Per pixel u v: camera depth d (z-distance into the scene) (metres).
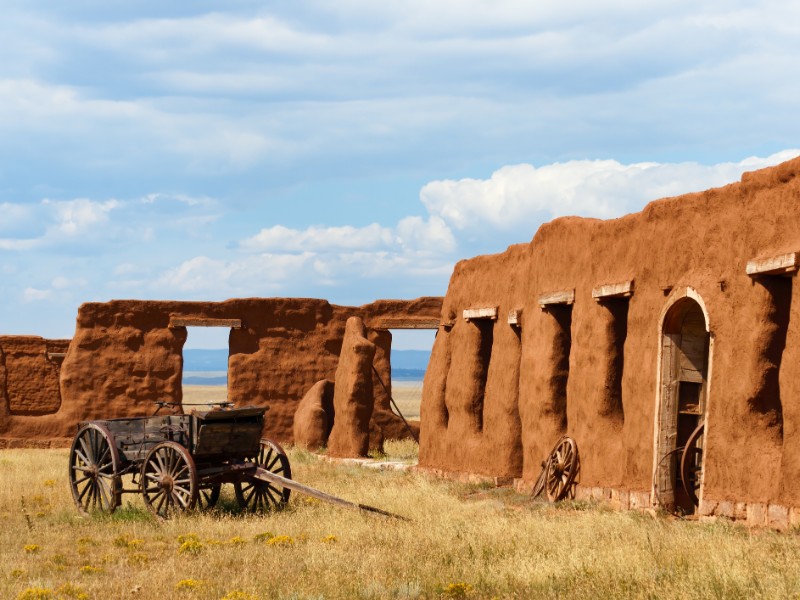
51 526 22.27
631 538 18.09
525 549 17.52
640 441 23.64
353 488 28.83
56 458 40.38
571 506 24.80
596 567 15.44
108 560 17.88
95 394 51.22
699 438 22.39
